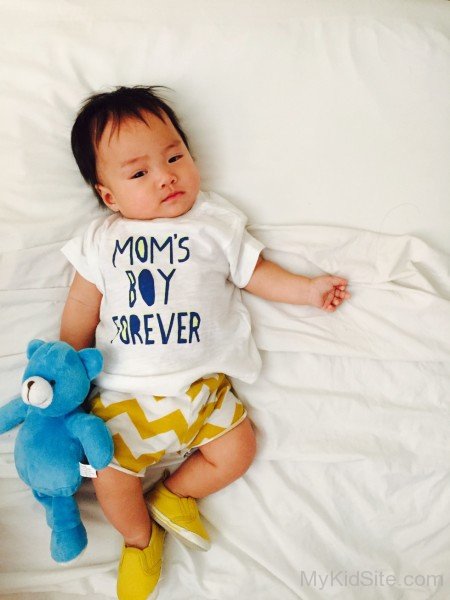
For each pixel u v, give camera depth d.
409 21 0.98
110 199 0.93
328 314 0.96
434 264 0.94
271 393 0.95
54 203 0.94
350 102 0.97
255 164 0.98
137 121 0.87
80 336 0.95
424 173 0.97
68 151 0.95
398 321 0.94
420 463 0.92
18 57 0.95
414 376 0.93
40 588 0.88
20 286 0.93
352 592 0.88
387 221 0.97
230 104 0.97
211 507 0.94
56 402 0.79
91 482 0.95
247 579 0.89
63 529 0.84
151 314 0.86
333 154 0.97
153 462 0.87
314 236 0.96
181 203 0.90
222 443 0.90
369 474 0.92
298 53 0.97
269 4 0.98
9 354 0.93
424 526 0.91
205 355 0.88
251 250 0.92
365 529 0.92
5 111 0.94
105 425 0.82
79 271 0.92
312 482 0.93
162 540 0.90
